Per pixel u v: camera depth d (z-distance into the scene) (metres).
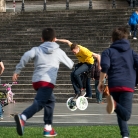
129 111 13.45
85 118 21.02
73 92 30.89
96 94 29.09
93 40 38.41
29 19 44.47
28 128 17.25
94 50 37.25
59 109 25.33
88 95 25.48
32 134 15.68
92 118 21.02
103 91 13.77
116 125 18.28
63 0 61.88
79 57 23.86
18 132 13.77
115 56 13.59
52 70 14.45
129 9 44.62
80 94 24.05
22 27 42.94
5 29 42.47
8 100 28.97
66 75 32.47
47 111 14.89
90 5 50.50
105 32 40.50
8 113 23.28
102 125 18.33
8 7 61.50
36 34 40.78
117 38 13.80
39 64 14.47
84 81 24.47
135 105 28.20
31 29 42.53
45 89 14.32
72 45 23.70
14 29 42.56
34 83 14.52
